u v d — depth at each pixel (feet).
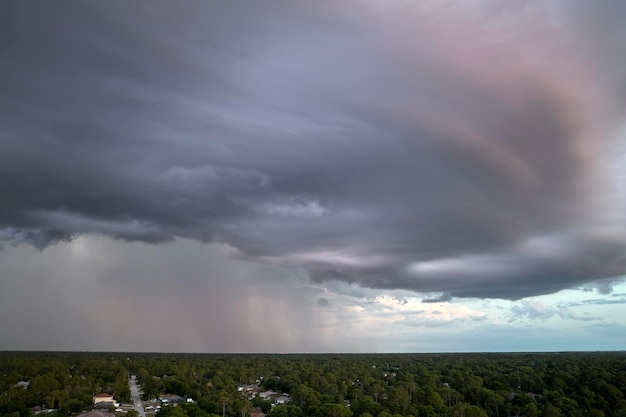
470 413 563.48
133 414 586.45
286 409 625.82
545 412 577.02
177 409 579.48
